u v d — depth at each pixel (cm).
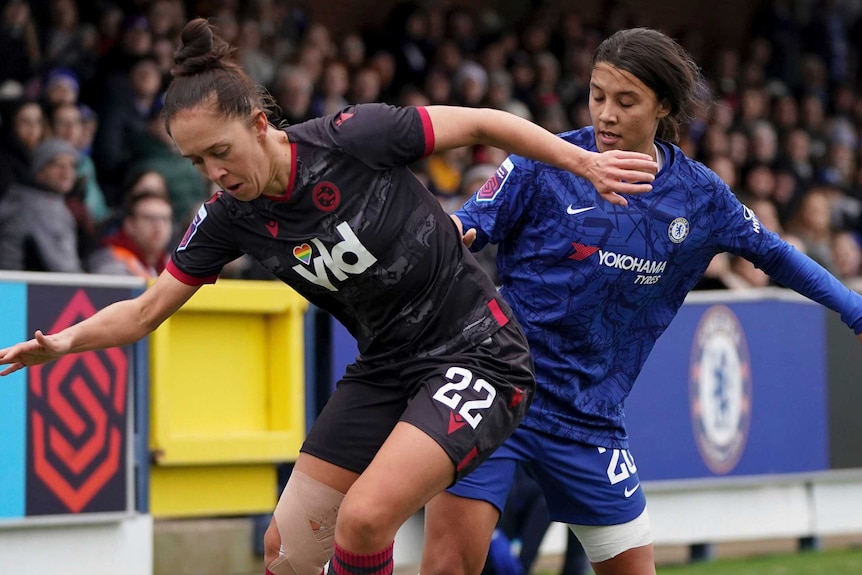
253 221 1068
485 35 3959
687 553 2378
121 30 2998
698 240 1259
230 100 986
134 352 1858
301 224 1049
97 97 2861
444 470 1039
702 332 2311
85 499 1803
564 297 1252
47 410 1770
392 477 1022
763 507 2412
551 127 3725
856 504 2536
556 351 1261
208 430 1916
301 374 1970
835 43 4841
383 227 1047
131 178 2286
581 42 4216
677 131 1281
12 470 1741
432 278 1073
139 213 2238
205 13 3291
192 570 1917
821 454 2470
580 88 3969
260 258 1090
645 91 1184
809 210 3481
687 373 2292
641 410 2242
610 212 1232
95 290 1802
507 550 1786
